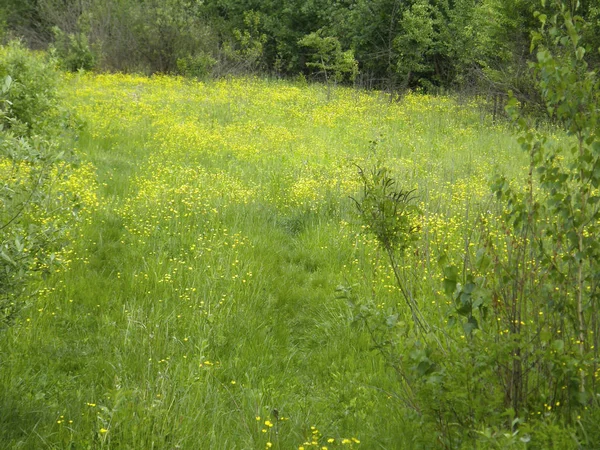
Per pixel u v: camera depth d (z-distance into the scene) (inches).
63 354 229.9
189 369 213.5
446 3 1013.8
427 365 166.7
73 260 297.7
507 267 177.5
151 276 288.0
